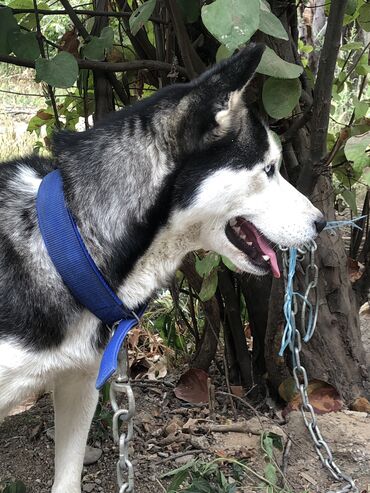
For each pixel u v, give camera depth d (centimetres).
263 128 90
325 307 119
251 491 98
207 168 86
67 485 99
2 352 82
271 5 107
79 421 98
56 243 82
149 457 108
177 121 85
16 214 87
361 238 142
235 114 86
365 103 115
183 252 92
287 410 117
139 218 86
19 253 84
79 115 139
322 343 119
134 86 131
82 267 82
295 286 116
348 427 109
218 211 88
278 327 116
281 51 107
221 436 111
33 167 95
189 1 105
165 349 148
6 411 87
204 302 124
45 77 102
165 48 117
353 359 121
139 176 85
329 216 118
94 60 112
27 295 83
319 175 105
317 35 182
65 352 85
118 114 91
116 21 134
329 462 102
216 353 140
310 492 98
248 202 90
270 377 122
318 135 101
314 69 141
